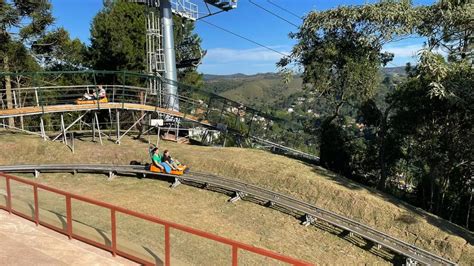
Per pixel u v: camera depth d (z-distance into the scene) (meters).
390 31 21.48
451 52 21.98
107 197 18.05
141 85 39.72
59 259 8.84
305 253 14.52
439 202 22.61
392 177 26.88
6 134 26.34
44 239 9.85
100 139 25.89
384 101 24.47
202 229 15.39
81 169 21.33
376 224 16.66
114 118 37.75
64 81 39.84
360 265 14.22
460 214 22.86
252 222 16.61
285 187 19.25
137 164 22.84
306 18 23.69
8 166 20.94
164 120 30.11
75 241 9.80
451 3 20.31
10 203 11.40
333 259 14.37
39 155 23.22
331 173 21.17
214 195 19.00
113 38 38.25
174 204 17.94
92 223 13.86
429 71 18.44
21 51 32.06
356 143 25.34
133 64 39.06
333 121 24.75
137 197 18.31
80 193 18.53
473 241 15.56
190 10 33.66
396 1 21.72
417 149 22.84
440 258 14.06
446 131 21.00
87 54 40.75
